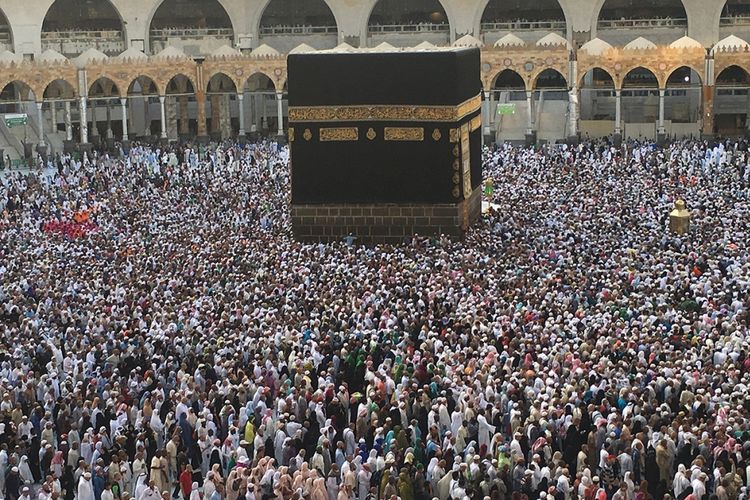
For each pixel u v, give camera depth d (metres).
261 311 35.78
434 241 48.28
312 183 50.94
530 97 77.94
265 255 44.28
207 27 90.81
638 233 46.09
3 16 85.94
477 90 53.97
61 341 34.22
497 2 89.25
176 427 27.53
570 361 30.22
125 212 54.41
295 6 90.88
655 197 53.78
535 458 24.61
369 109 50.00
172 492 27.23
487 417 27.75
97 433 27.61
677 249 43.19
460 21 87.69
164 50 80.56
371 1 88.12
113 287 39.62
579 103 82.75
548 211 52.19
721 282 37.53
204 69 80.69
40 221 52.88
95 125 83.94
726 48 75.38
